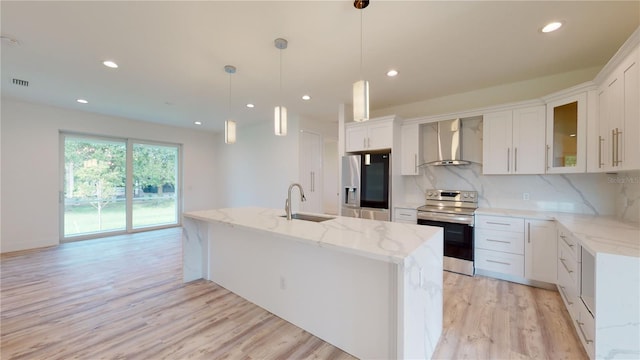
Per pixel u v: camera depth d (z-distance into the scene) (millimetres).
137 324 2176
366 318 1767
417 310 1534
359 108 1771
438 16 1992
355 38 2303
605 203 2867
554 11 1929
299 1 1820
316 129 5664
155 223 6121
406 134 3965
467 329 2094
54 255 4066
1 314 2320
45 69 2941
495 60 2727
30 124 4371
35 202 4449
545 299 2580
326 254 1973
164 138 6094
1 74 3090
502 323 2174
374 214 3971
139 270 3422
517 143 3105
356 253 1471
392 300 1656
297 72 3033
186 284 2982
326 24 2096
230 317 2293
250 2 1832
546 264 2779
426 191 3992
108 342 1938
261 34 2240
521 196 3357
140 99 4090
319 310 2016
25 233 4367
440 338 1980
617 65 2053
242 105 4430
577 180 3027
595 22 2057
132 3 1834
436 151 3941
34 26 2105
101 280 3084
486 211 3203
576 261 1967
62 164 4805
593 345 1601
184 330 2096
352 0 1815
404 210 3709
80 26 2111
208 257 3119
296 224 2215
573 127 2670
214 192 7125
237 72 3033
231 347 1893
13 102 4215
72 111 4766
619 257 1436
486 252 3148
